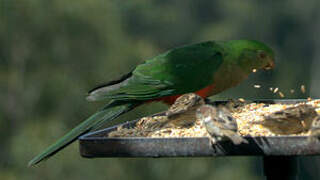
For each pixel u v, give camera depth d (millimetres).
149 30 35188
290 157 6812
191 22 38156
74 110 20625
